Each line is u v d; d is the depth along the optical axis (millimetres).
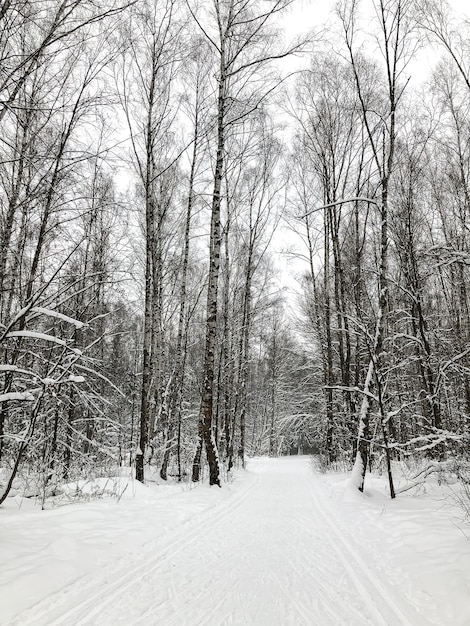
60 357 6430
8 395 5836
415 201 13602
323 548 5660
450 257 9023
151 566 4730
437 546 5086
